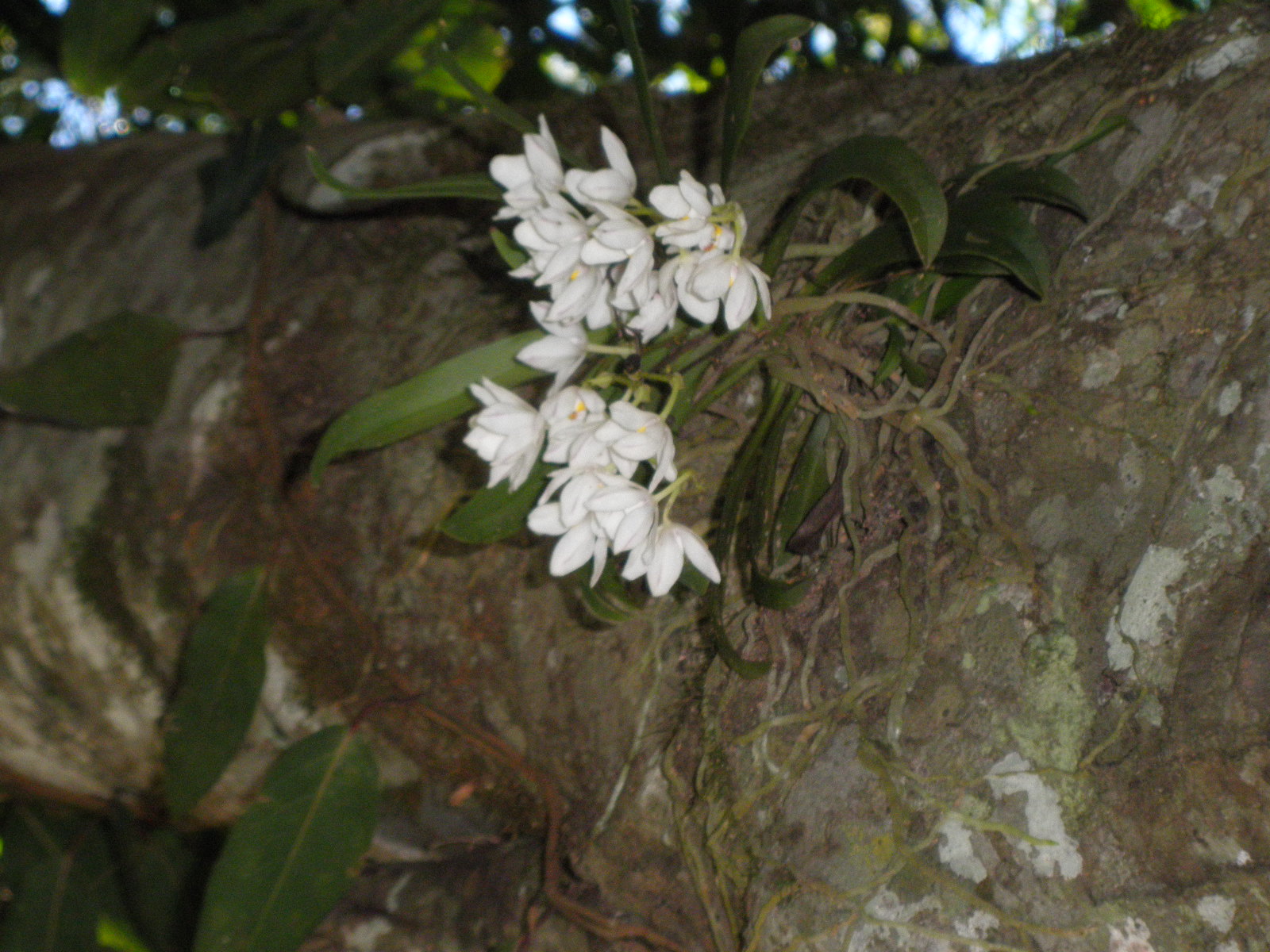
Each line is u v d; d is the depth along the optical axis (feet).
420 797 1.51
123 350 1.53
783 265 1.30
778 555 1.24
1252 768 1.01
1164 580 1.05
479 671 1.43
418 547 1.44
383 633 1.47
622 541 1.05
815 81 1.53
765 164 1.46
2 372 1.50
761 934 1.16
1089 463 1.11
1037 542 1.12
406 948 1.45
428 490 1.45
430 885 1.49
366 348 1.52
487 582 1.41
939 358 1.21
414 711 1.47
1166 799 1.03
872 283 1.25
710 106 1.57
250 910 1.32
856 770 1.15
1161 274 1.12
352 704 1.49
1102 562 1.09
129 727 1.61
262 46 1.68
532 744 1.41
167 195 1.70
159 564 1.54
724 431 1.31
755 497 1.18
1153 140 1.17
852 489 1.20
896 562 1.18
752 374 1.31
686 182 1.03
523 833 1.47
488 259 1.52
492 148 1.59
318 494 1.49
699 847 1.23
